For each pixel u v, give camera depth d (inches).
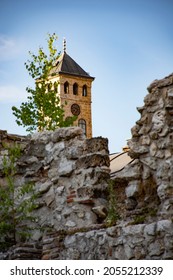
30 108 1080.2
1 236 671.1
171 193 542.9
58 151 672.4
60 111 1081.4
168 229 509.4
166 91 558.6
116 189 599.5
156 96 564.4
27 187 669.9
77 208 639.8
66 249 604.4
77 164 648.4
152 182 563.5
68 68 5393.7
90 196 630.5
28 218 668.7
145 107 570.6
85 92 5442.9
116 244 543.5
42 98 1083.3
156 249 514.9
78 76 5393.7
